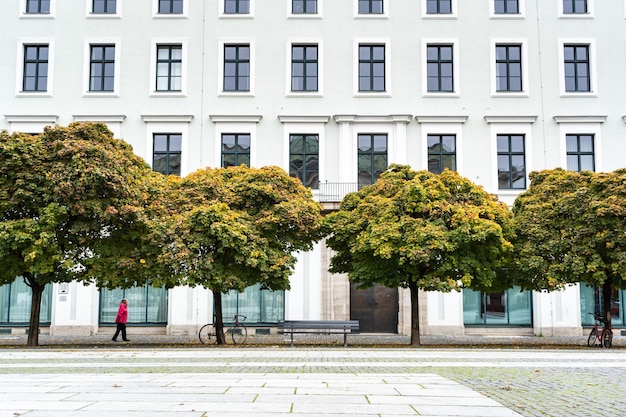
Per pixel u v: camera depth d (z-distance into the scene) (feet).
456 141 91.71
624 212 61.05
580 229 63.62
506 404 25.55
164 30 93.45
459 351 55.57
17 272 61.21
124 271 60.70
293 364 42.09
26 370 37.50
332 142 91.71
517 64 93.76
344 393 27.48
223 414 22.15
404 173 68.03
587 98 92.17
